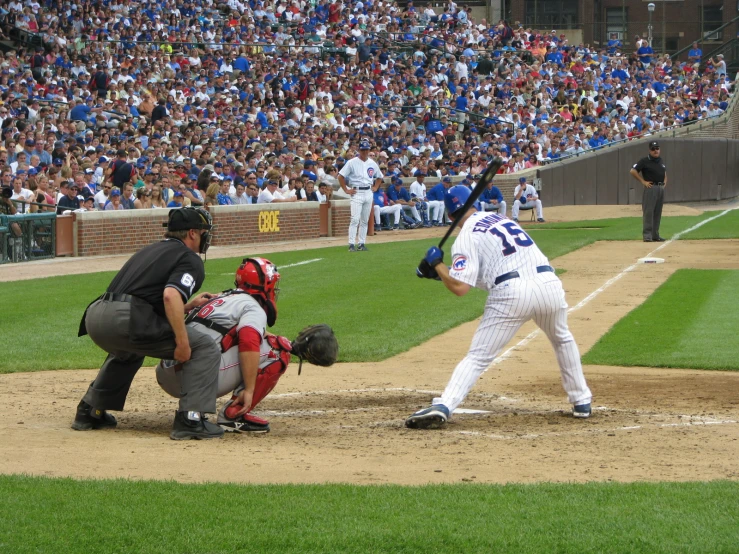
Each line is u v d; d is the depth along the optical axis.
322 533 6.64
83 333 10.26
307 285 23.11
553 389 12.91
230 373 10.40
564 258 29.53
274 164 38.62
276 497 7.46
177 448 9.49
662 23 79.75
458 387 10.55
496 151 50.34
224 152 37.44
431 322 18.44
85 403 10.36
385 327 17.88
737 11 79.56
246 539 6.53
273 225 35.59
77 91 40.75
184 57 48.12
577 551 6.33
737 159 66.06
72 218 30.02
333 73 52.53
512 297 10.40
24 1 46.34
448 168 46.56
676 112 64.12
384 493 7.60
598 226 41.44
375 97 52.97
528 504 7.30
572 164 54.97
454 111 54.44
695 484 7.86
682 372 14.13
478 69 60.78
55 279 24.42
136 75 44.06
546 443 9.77
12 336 16.86
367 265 27.27
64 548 6.39
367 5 63.50
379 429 10.53
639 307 20.09
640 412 11.38
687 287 22.94
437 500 7.40
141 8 50.34
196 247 10.22
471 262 10.28
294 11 58.16
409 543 6.46
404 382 13.49
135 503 7.27
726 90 69.06
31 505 7.18
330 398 12.41
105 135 35.97
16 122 34.16
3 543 6.45
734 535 6.59
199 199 33.50
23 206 29.56
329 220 38.22
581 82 63.88
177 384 10.42
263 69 49.56
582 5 79.69
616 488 7.73
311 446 9.65
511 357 15.38
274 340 10.77
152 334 9.74
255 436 10.17
